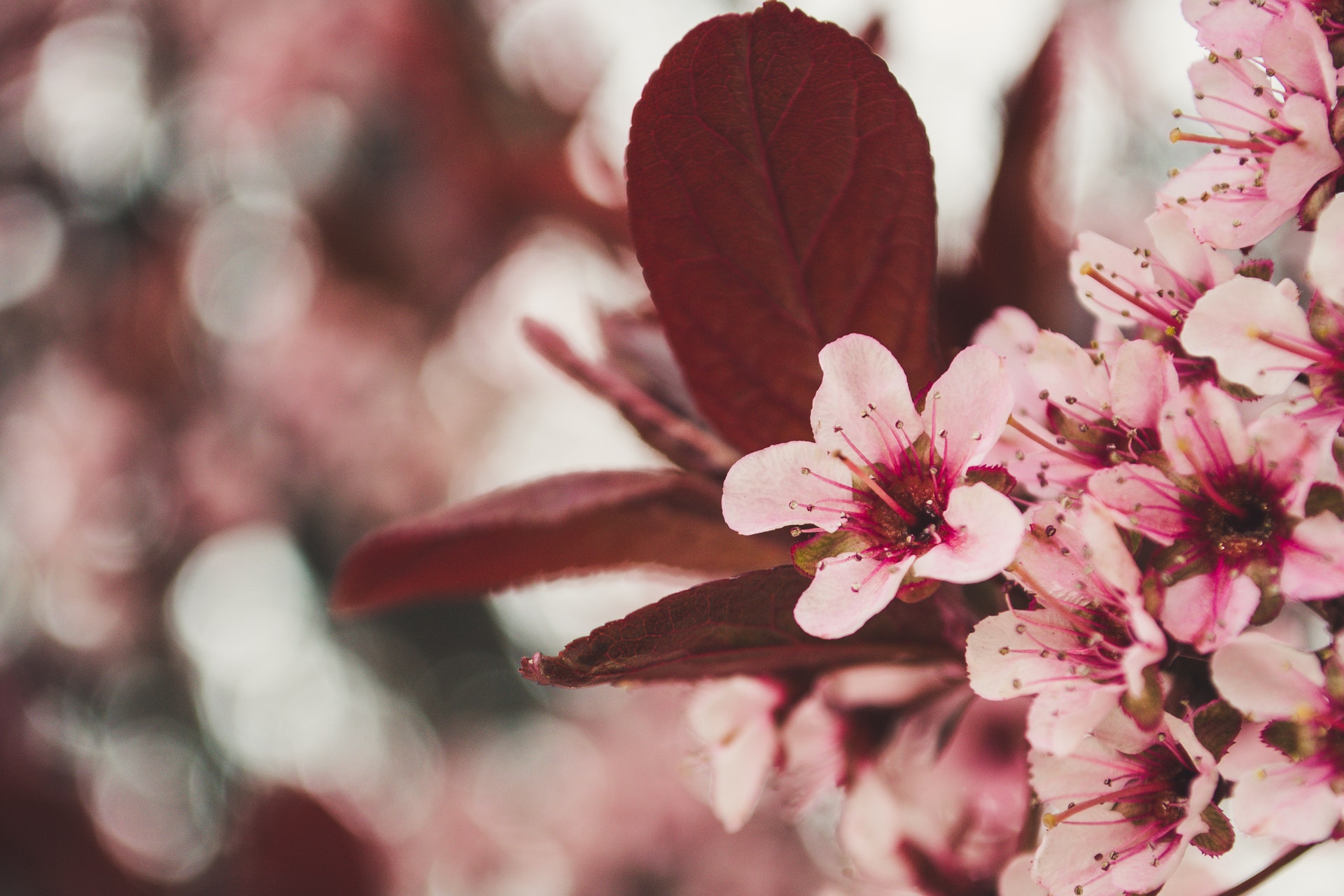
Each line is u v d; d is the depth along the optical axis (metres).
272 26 0.91
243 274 1.03
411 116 0.79
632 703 1.05
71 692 1.05
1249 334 0.24
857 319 0.25
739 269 0.25
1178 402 0.24
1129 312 0.25
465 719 1.85
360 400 1.07
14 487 1.04
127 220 1.00
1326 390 0.24
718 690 0.27
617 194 0.45
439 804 1.21
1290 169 0.24
